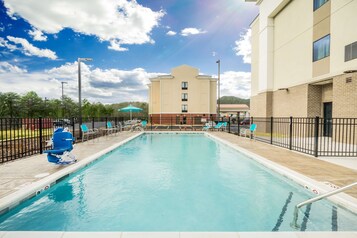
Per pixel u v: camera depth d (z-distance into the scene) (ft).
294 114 48.85
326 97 42.75
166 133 62.03
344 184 14.24
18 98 131.44
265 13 59.16
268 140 38.68
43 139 33.27
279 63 55.42
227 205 13.28
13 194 12.34
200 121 127.85
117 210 12.57
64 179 16.88
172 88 129.49
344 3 34.86
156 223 11.14
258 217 11.73
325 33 39.22
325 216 11.62
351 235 8.38
